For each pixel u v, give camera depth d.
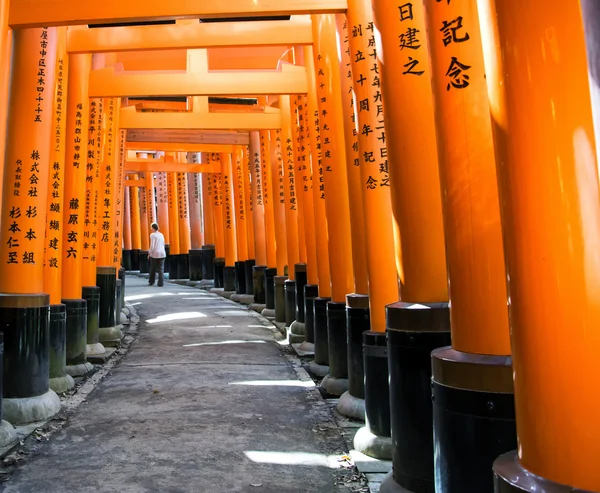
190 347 8.65
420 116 3.47
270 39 6.65
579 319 1.70
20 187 5.29
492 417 2.48
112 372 7.10
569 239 1.72
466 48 2.69
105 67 7.94
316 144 7.25
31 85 5.29
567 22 1.74
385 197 4.54
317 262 7.25
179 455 4.33
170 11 5.11
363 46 4.74
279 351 8.45
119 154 10.48
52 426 4.99
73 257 7.15
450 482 2.61
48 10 5.09
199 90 7.97
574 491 1.65
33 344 5.22
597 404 1.67
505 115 1.87
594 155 1.72
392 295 4.45
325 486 3.83
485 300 2.59
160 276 17.53
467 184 2.67
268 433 4.83
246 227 14.23
